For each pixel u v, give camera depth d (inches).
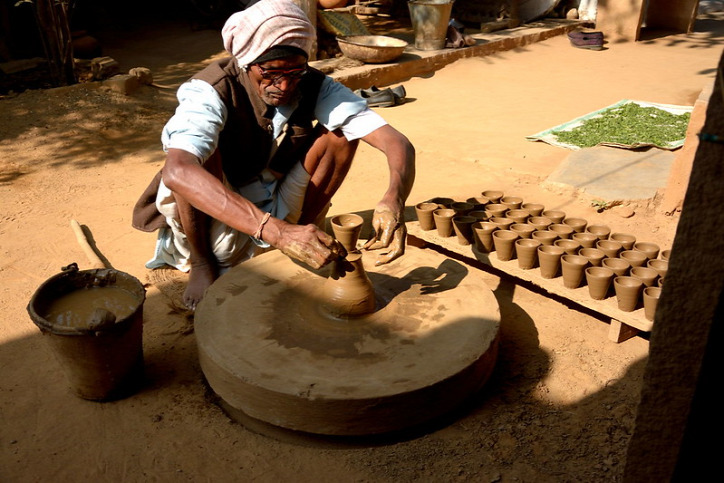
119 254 172.9
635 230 182.7
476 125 283.6
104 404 119.3
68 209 201.2
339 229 117.0
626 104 305.3
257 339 117.1
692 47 441.7
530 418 115.7
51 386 124.1
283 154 143.7
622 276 134.3
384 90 313.7
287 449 109.1
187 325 142.6
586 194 200.4
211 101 126.3
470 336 117.5
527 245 141.9
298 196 147.9
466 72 377.4
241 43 122.2
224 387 111.2
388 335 118.2
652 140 243.9
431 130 276.8
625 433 111.7
